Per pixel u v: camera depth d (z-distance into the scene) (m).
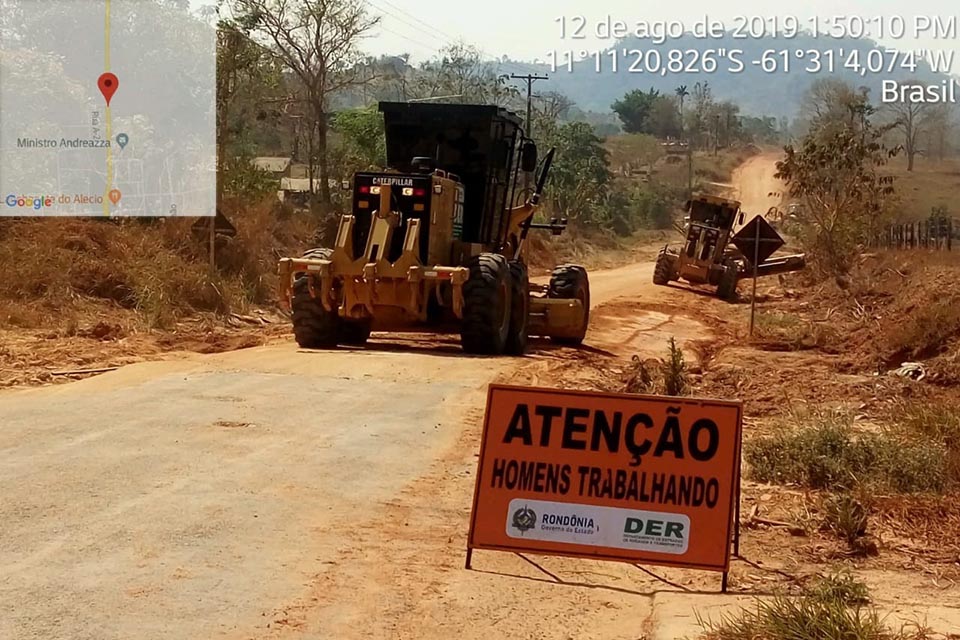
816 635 6.54
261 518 8.46
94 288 20.88
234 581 7.18
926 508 10.02
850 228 40.00
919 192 69.75
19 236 21.88
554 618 6.97
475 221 18.83
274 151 53.31
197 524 8.21
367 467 10.06
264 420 11.64
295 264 17.14
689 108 157.25
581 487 7.71
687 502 7.61
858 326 25.98
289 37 36.31
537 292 22.56
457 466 10.34
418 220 16.89
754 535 9.14
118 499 8.70
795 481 10.91
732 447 7.61
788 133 185.62
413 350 17.95
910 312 22.14
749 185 115.06
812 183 40.69
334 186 37.47
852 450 11.18
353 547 8.01
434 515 8.88
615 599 7.41
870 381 16.98
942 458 11.33
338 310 17.28
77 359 15.59
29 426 11.01
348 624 6.65
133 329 19.25
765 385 16.89
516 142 19.95
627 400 7.73
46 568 7.20
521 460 7.79
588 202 72.81
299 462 10.07
